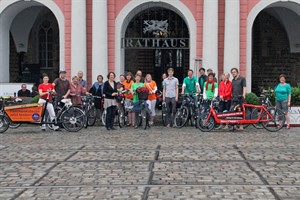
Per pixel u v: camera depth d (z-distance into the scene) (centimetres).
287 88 2109
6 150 1444
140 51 3409
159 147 1490
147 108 2078
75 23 2634
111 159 1274
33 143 1602
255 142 1608
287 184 984
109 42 2675
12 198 895
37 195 912
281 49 3456
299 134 1870
